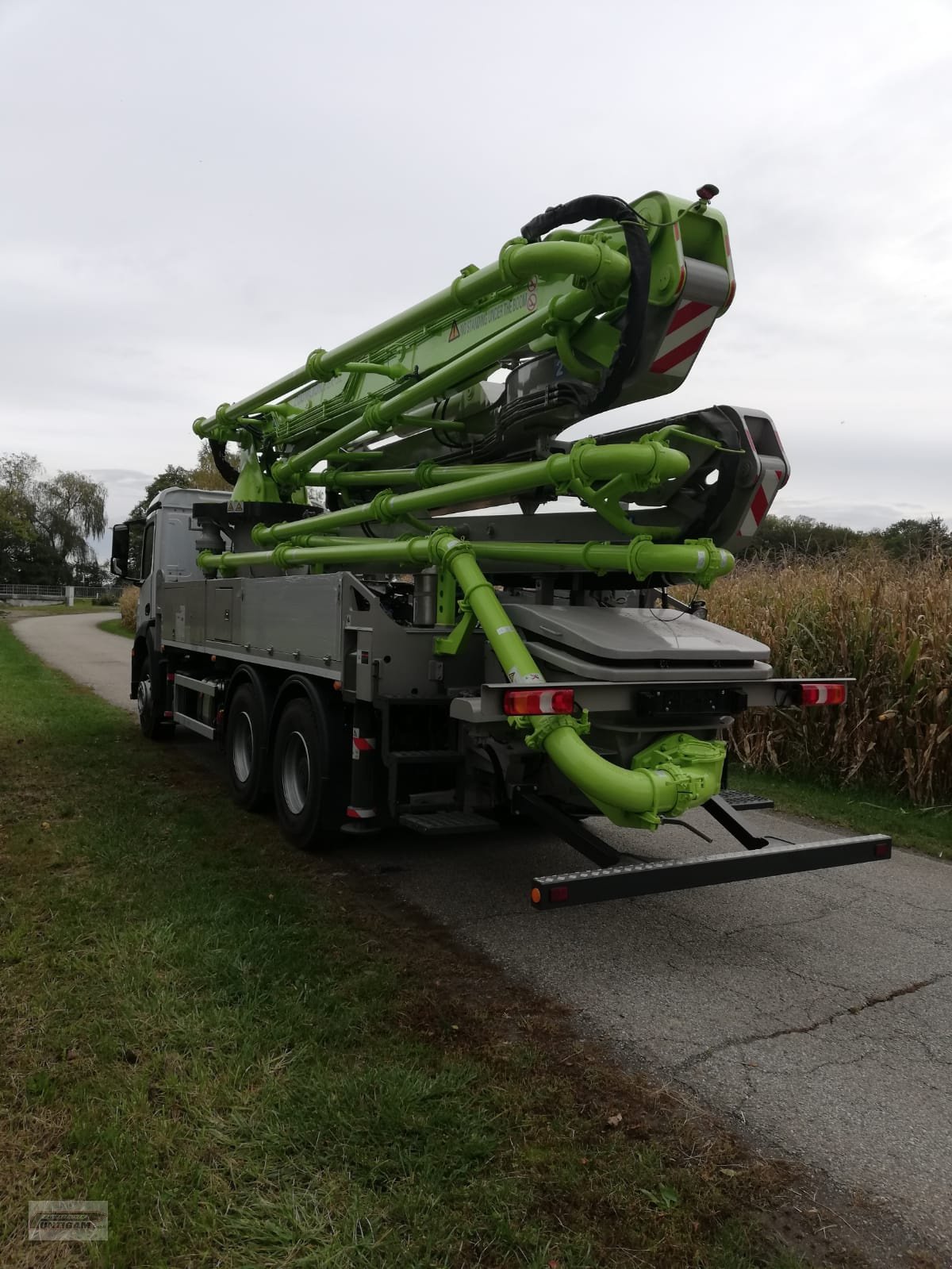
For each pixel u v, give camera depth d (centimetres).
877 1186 270
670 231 421
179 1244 235
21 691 1376
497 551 518
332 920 468
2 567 8431
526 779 499
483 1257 234
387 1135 279
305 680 576
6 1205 246
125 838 592
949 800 754
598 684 435
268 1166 264
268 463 862
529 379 528
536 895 361
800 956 445
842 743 804
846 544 957
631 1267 234
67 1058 318
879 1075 332
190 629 843
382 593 569
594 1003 386
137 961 395
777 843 463
